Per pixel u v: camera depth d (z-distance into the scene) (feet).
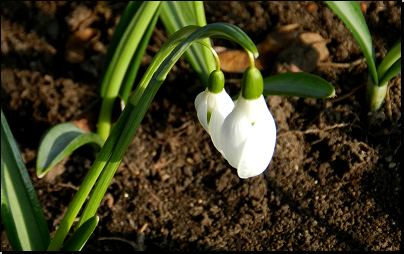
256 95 0.71
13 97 1.24
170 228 1.08
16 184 0.90
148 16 1.02
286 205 1.08
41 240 0.89
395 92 1.14
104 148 0.78
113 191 1.12
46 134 0.97
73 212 0.82
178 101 1.21
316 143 1.13
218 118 0.75
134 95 0.76
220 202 1.09
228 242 1.06
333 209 1.07
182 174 1.14
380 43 1.21
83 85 1.26
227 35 0.68
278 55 1.20
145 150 1.17
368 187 1.07
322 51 1.20
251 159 0.72
